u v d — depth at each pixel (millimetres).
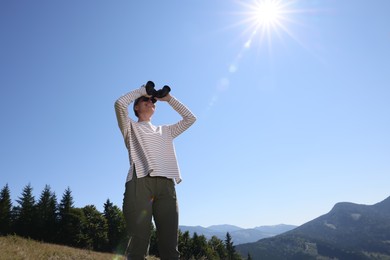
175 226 2732
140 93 3135
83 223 54719
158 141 3018
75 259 11516
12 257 7625
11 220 54969
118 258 12781
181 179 2969
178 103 3398
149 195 2701
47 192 57594
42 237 53938
